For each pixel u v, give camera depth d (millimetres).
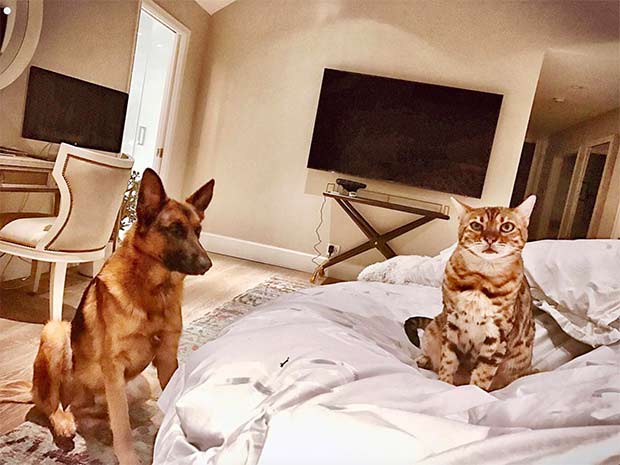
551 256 1689
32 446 1572
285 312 1413
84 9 3551
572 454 586
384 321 1645
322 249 5227
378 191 5078
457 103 4793
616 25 4355
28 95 3178
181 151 5332
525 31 4723
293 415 696
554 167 8758
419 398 840
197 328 2877
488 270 1277
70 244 2521
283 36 5184
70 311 2869
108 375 1570
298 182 5246
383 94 4922
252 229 5379
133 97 5488
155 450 922
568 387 825
